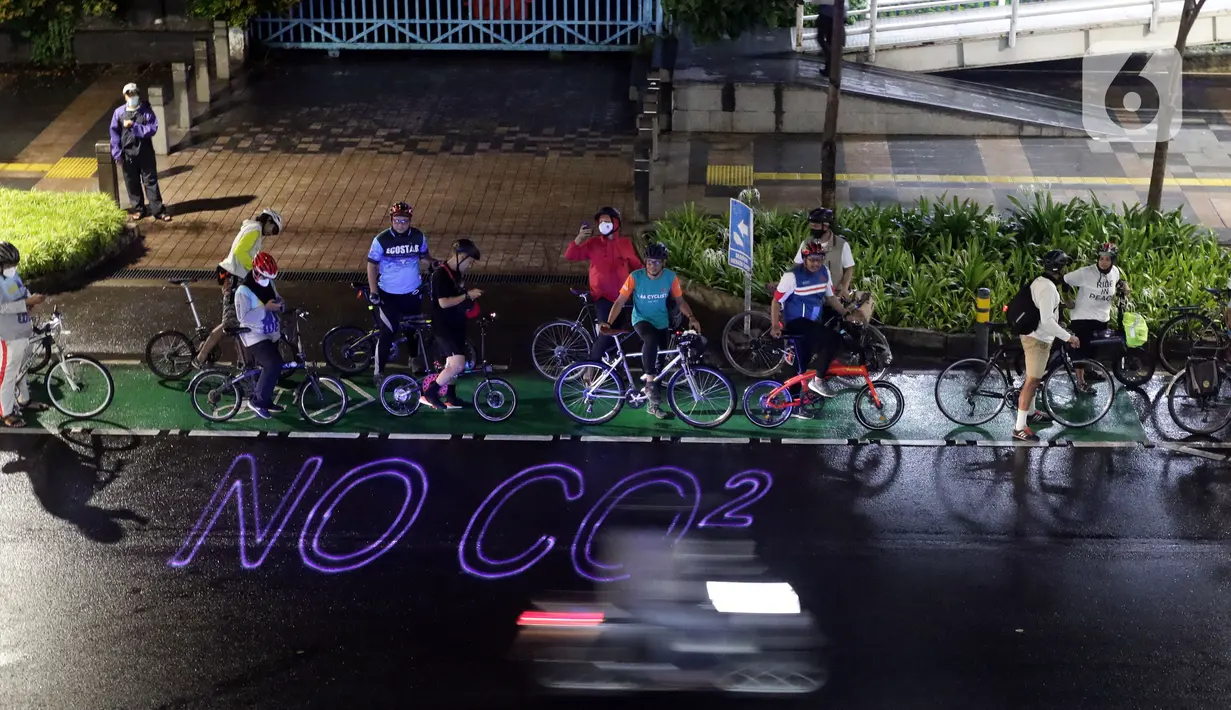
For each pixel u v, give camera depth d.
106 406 12.23
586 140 19.70
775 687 8.51
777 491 11.02
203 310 14.62
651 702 8.36
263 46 22.56
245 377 12.05
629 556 10.02
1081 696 8.44
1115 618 9.26
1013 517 10.63
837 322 12.20
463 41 23.12
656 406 12.17
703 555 10.04
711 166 18.89
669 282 11.81
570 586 9.63
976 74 22.83
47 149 19.28
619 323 13.42
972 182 18.42
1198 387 11.85
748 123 20.09
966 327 13.98
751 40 21.95
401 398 12.21
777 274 14.91
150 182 16.95
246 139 19.61
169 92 21.17
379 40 22.97
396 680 8.57
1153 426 12.21
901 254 15.03
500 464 11.44
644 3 22.17
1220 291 12.99
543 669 8.68
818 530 10.41
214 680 8.56
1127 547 10.19
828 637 9.02
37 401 12.46
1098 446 11.84
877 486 11.11
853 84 20.34
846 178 18.53
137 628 9.09
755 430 12.09
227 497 10.86
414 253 12.30
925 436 12.01
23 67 22.12
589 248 12.39
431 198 17.80
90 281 15.34
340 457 11.55
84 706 8.29
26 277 14.85
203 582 9.65
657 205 17.56
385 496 10.90
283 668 8.69
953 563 9.95
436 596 9.51
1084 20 21.62
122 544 10.14
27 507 10.69
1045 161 19.16
